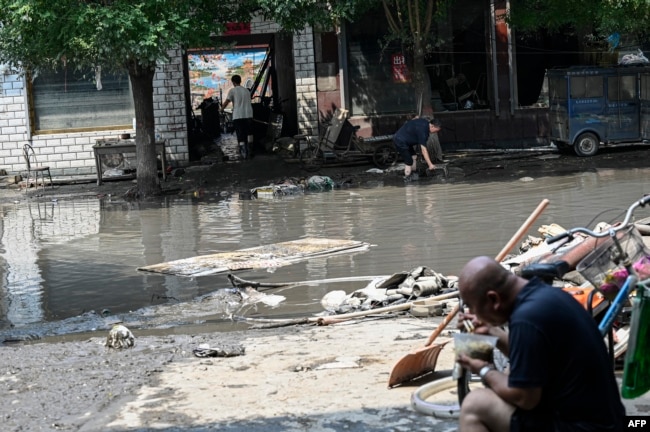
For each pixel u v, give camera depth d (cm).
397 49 2686
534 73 2775
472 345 452
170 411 668
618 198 1741
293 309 1077
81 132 2625
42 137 2611
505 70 2720
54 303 1175
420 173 2269
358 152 2450
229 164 2577
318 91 2670
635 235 569
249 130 2675
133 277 1298
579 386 414
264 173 2441
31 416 676
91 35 1919
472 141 2739
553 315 415
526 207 1698
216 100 3488
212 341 904
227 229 1667
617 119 2453
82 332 1019
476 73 2753
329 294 1097
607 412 417
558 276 534
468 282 435
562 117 2486
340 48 2648
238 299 1134
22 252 1533
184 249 1495
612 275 558
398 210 1764
